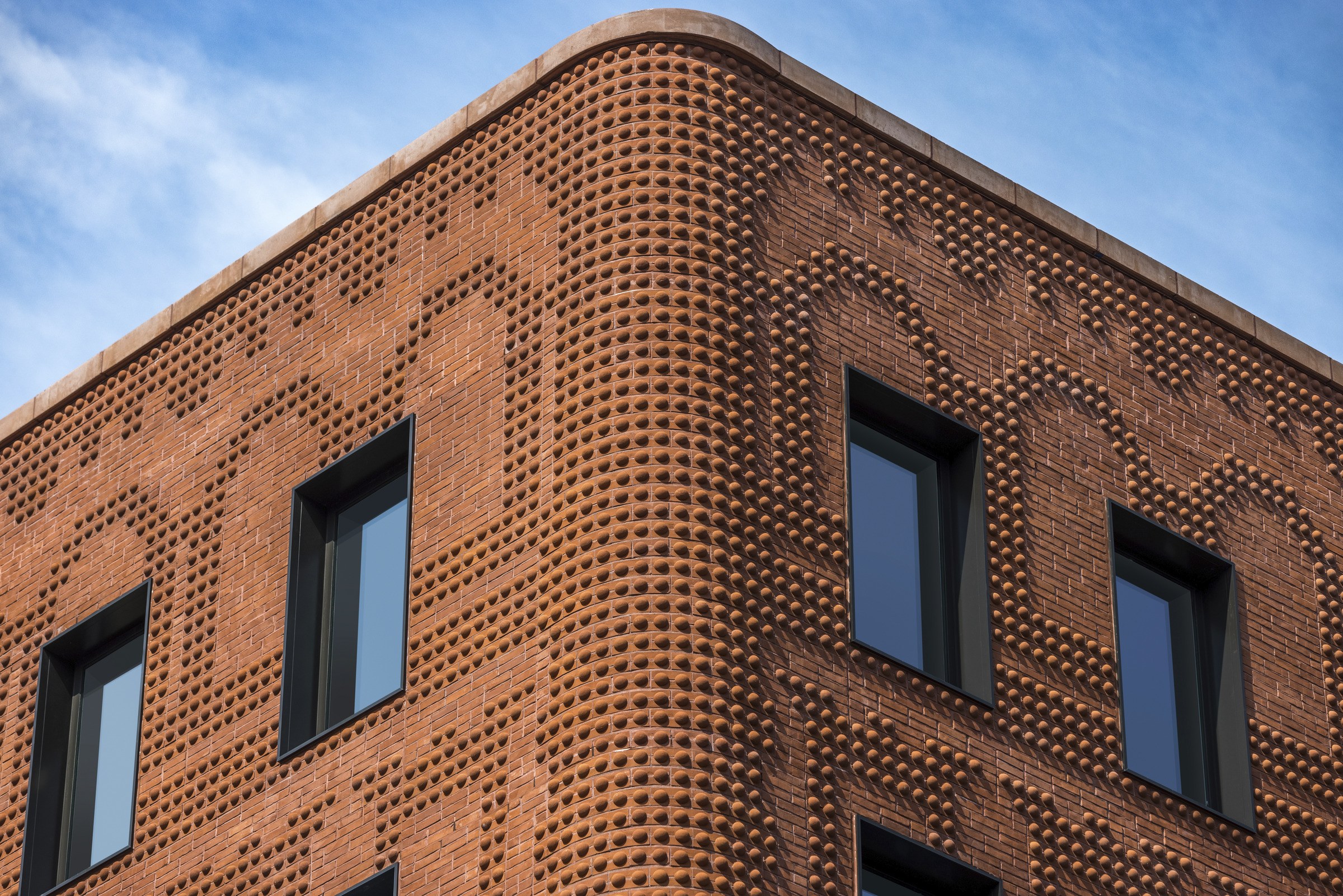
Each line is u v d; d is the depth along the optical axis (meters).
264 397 24.58
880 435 22.67
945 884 21.02
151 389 25.97
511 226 22.88
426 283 23.48
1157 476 24.33
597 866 19.08
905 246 23.23
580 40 22.89
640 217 21.69
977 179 24.14
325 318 24.38
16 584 26.27
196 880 22.52
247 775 22.66
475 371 22.52
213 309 25.70
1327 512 25.94
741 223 21.94
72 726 25.45
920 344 22.86
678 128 22.11
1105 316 24.73
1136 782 22.55
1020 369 23.64
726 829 19.28
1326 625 25.31
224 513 24.38
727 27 22.73
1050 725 22.08
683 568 20.09
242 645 23.44
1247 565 24.84
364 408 23.44
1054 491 23.30
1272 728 24.22
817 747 20.17
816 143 23.02
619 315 21.25
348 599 23.12
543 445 21.42
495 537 21.50
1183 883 22.41
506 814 20.16
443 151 24.00
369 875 21.05
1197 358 25.47
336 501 23.77
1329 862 23.97
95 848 24.28
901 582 22.12
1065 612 22.75
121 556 25.23
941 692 21.38
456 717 21.05
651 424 20.67
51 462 26.70
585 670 19.91
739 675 19.94
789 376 21.58
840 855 19.89
